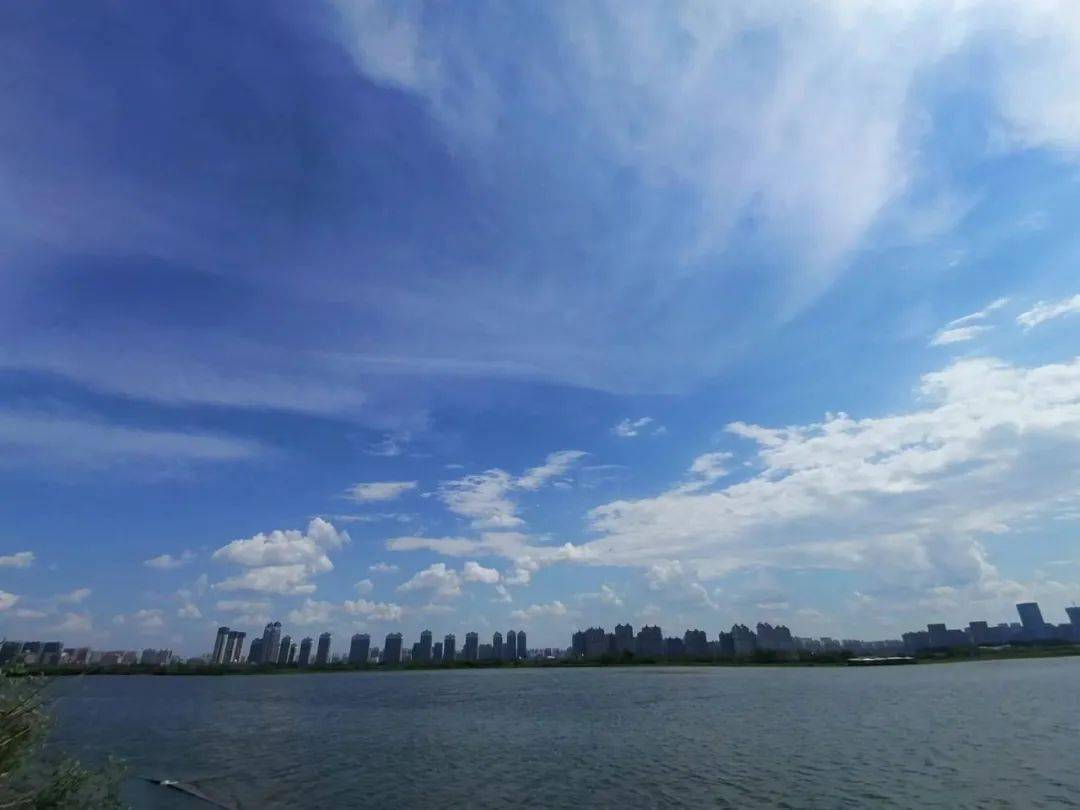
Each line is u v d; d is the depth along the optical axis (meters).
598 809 35.34
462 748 58.06
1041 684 115.25
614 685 160.12
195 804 36.84
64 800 19.75
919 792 37.31
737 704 97.50
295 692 154.00
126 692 156.62
